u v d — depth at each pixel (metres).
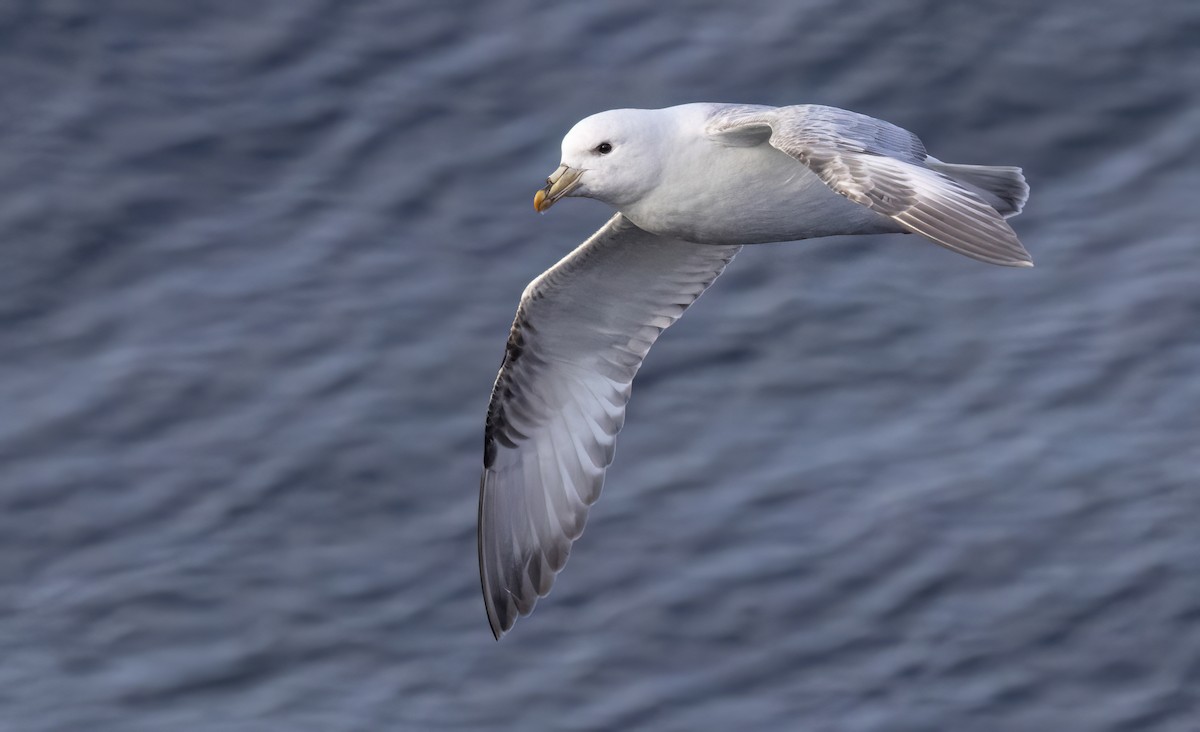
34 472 20.56
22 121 24.45
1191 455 19.98
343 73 25.12
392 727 17.67
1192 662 17.80
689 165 11.79
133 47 25.33
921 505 19.52
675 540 19.33
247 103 24.78
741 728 17.44
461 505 20.08
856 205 11.87
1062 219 23.19
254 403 21.30
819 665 18.02
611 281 12.86
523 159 24.05
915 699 17.64
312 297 22.56
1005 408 20.83
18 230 23.22
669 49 25.16
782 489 19.86
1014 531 19.17
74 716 17.89
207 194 23.78
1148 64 24.81
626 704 17.75
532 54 25.22
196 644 18.67
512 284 22.66
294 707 17.95
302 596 19.12
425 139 24.38
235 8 25.72
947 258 22.92
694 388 21.23
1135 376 21.08
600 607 18.72
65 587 19.34
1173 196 23.33
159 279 22.81
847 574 18.83
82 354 21.94
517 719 17.69
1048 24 25.34
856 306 22.19
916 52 24.98
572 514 13.20
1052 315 21.98
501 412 13.23
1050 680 17.77
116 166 24.02
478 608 18.95
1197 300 21.86
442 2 25.73
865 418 20.78
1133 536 19.05
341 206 23.69
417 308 22.38
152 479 20.50
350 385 21.47
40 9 25.55
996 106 24.41
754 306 22.23
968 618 18.38
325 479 20.42
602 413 13.20
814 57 24.94
